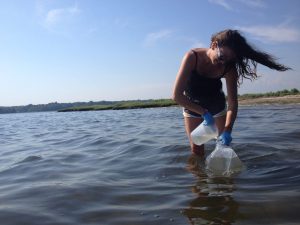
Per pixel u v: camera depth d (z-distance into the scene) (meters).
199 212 1.30
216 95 2.19
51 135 4.74
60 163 2.42
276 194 1.44
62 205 1.46
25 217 1.34
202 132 1.98
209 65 2.04
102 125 6.29
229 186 1.61
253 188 1.55
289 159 2.09
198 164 2.10
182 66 2.03
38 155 2.83
